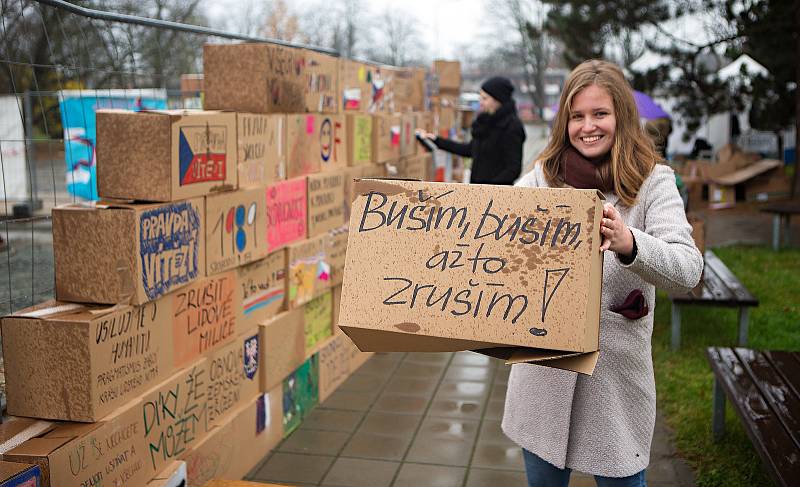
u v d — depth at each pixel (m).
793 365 3.93
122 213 2.76
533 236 1.92
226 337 3.54
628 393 2.41
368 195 2.04
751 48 14.70
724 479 3.73
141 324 2.88
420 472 3.83
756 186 15.22
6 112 5.22
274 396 4.07
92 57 3.95
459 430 4.33
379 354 5.73
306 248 4.35
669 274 2.08
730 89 15.57
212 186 3.31
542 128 36.31
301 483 3.71
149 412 2.92
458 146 6.66
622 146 2.36
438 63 9.99
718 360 4.03
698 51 15.48
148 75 4.41
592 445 2.40
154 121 2.93
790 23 13.62
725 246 10.75
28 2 3.16
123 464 2.76
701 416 4.48
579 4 15.50
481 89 6.27
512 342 1.89
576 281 1.87
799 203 10.80
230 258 3.51
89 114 4.24
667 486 3.72
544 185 2.51
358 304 1.99
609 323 2.39
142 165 2.95
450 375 5.26
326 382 4.80
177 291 3.12
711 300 5.62
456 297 1.94
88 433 2.56
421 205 2.00
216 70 3.89
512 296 1.90
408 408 4.65
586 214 1.90
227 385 3.56
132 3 16.91
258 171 3.78
